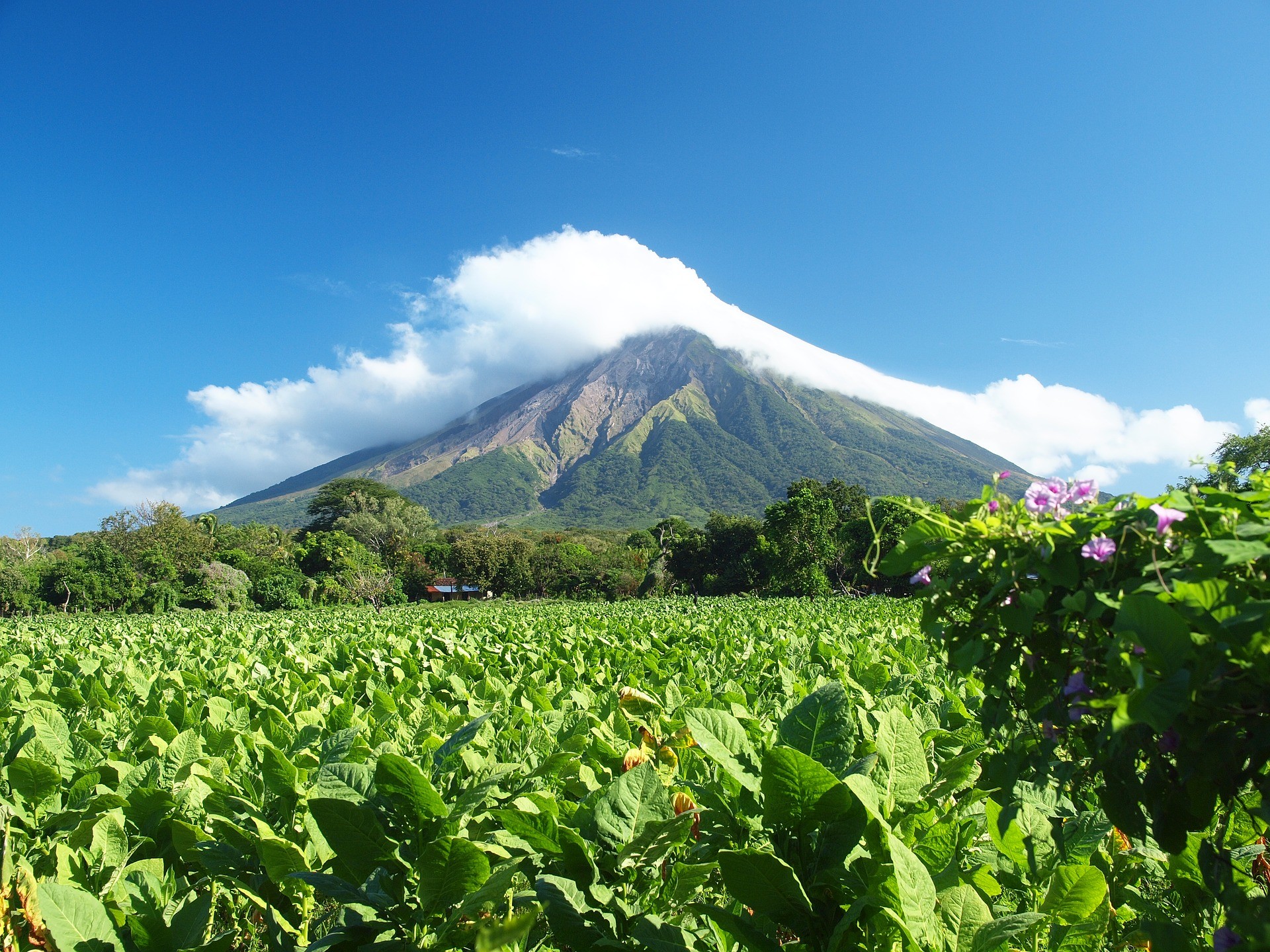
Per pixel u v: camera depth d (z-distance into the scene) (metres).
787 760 2.36
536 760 4.09
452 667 9.78
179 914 2.67
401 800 2.55
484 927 2.32
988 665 2.21
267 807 3.73
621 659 10.38
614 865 2.72
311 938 3.17
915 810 2.74
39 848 3.43
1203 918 2.63
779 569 54.53
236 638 15.55
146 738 4.95
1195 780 1.85
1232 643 1.63
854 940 2.37
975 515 2.23
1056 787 2.46
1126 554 1.93
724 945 2.75
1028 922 2.23
